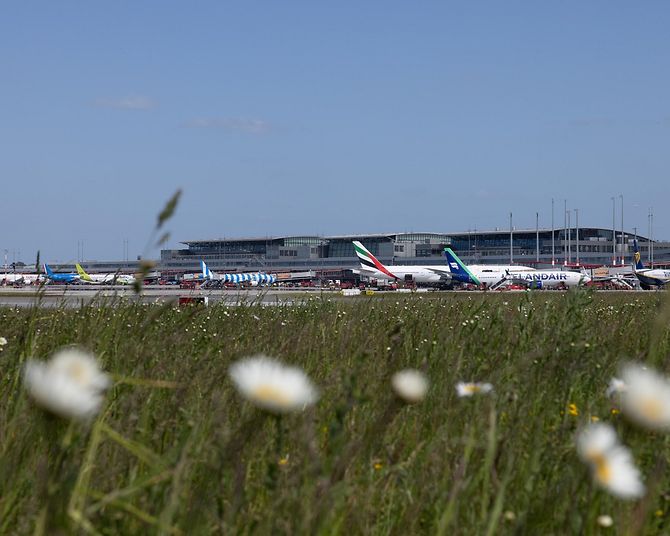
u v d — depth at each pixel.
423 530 6.23
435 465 6.79
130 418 7.14
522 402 8.48
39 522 4.26
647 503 5.17
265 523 5.20
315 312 25.61
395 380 5.36
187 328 16.98
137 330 12.27
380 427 5.33
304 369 11.48
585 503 6.08
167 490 5.57
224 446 5.71
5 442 6.72
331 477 5.14
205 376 9.75
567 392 8.97
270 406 4.19
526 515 5.52
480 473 6.15
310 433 5.62
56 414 3.73
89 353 9.86
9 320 16.61
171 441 7.18
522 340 13.58
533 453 6.60
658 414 4.14
